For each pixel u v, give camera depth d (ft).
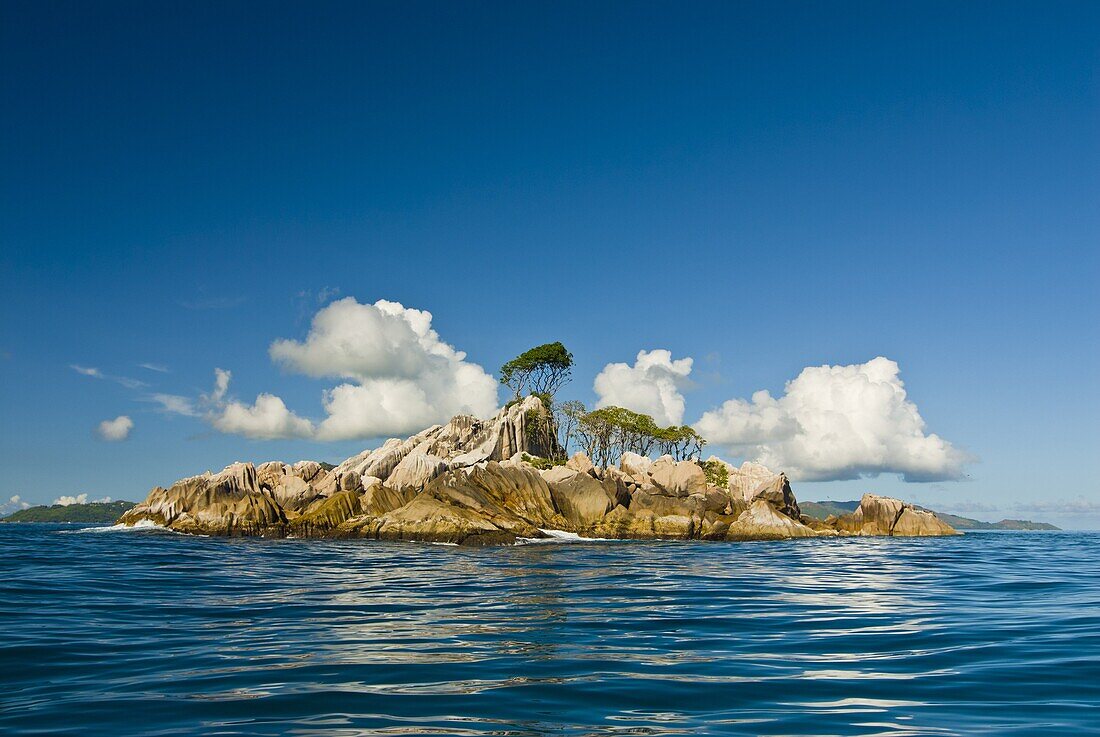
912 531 317.63
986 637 62.44
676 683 46.34
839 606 81.76
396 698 42.39
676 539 261.85
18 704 41.04
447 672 48.62
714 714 40.11
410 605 80.79
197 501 253.65
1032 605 83.20
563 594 91.40
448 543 210.38
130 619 70.18
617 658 53.26
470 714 39.55
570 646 57.41
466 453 370.32
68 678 46.85
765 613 76.13
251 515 244.63
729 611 77.36
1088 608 80.59
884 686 46.06
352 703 41.34
